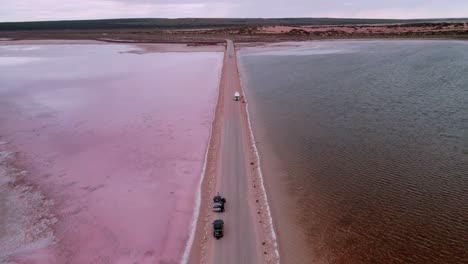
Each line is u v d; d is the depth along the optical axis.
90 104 66.12
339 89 72.12
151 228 30.92
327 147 44.22
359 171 37.97
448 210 30.73
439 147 42.56
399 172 37.28
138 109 62.69
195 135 50.44
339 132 48.84
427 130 47.94
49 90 77.31
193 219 31.89
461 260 25.52
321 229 29.61
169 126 54.16
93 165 42.12
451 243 27.14
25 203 35.00
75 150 46.31
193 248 28.28
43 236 30.38
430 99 62.06
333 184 35.81
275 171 38.97
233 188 35.75
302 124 52.59
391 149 42.69
